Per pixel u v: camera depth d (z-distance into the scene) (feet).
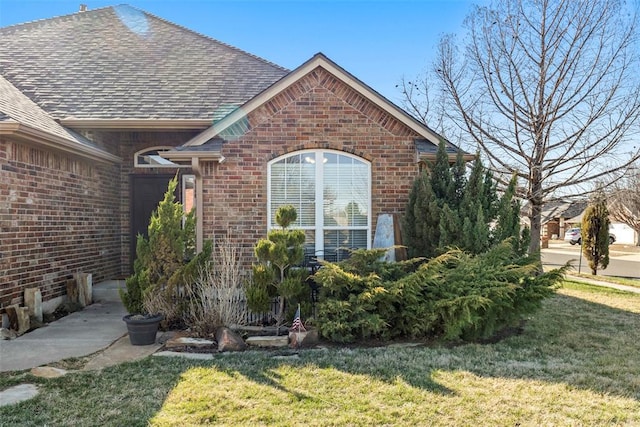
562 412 12.83
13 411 12.74
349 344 20.01
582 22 38.91
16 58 37.65
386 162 28.48
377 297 19.90
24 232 23.99
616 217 99.71
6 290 22.49
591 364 17.17
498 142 41.14
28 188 24.43
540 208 42.09
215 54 41.14
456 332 19.58
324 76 28.27
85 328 22.62
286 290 20.93
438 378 15.43
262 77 37.55
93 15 46.60
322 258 28.12
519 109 41.14
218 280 22.11
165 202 22.79
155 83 35.53
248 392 14.08
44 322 23.95
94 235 31.68
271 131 28.12
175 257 22.39
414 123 28.14
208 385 14.67
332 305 19.89
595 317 26.12
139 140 35.37
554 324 24.20
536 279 21.75
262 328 21.33
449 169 26.78
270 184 28.19
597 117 38.99
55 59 37.99
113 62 38.29
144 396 13.83
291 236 21.35
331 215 28.43
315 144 28.17
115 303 29.07
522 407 13.12
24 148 24.12
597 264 51.98
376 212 28.37
